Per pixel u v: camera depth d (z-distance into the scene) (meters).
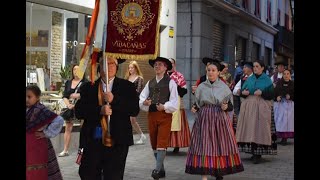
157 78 7.88
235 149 7.34
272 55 35.12
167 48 15.12
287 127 12.67
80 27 11.48
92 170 5.45
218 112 7.33
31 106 5.14
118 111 5.48
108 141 5.39
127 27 5.62
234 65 24.89
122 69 12.55
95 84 5.58
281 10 38.59
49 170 5.37
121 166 5.51
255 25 29.69
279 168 9.12
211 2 20.80
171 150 11.09
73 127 10.65
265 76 9.69
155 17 5.65
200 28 20.28
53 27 10.73
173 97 7.73
